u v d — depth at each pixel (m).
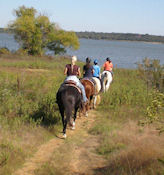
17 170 6.57
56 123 10.59
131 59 75.31
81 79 11.53
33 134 8.97
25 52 43.47
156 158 6.18
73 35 47.53
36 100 12.95
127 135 8.79
